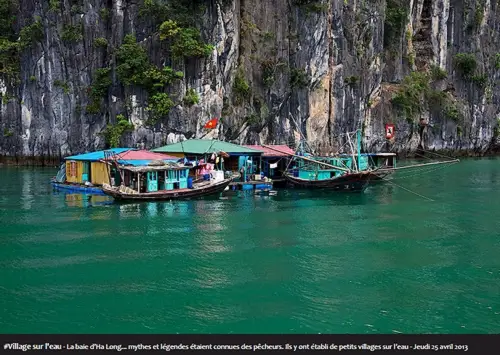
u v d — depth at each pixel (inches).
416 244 1047.0
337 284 829.2
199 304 750.5
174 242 1032.2
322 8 2509.8
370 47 2913.4
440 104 3312.0
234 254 964.6
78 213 1267.2
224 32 2119.8
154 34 2023.9
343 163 1850.4
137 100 2049.7
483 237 1106.1
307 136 2549.2
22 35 2160.4
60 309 729.6
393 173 2278.5
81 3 2129.7
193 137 2065.7
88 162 1619.1
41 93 2201.0
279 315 721.6
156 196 1419.8
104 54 2129.7
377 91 3002.0
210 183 1560.0
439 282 842.8
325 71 2573.8
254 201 1485.0
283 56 2405.3
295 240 1063.6
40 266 888.3
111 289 796.6
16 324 687.7
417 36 3459.6
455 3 3506.4
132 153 1644.9
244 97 2258.9
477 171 2405.3
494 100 3730.3
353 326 695.7
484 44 3668.8
